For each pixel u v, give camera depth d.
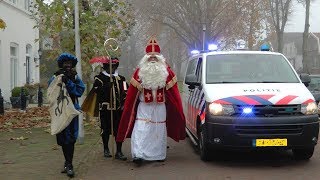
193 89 9.92
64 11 13.77
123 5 15.17
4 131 13.11
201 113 8.45
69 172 7.45
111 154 9.34
